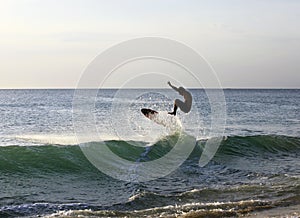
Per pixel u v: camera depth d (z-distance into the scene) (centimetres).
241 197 996
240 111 4800
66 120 3159
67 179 1180
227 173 1298
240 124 3206
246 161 1548
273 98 10500
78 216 818
